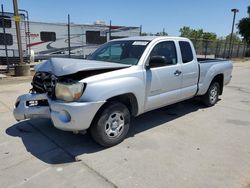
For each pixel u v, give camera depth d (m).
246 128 4.95
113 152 3.81
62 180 3.08
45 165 3.43
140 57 4.32
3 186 2.96
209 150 3.91
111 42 5.29
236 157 3.70
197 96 6.22
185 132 4.68
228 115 5.83
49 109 3.87
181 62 5.13
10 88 8.67
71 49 18.72
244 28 40.91
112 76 3.78
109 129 3.92
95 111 3.59
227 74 6.81
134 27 21.16
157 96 4.59
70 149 3.90
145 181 3.06
